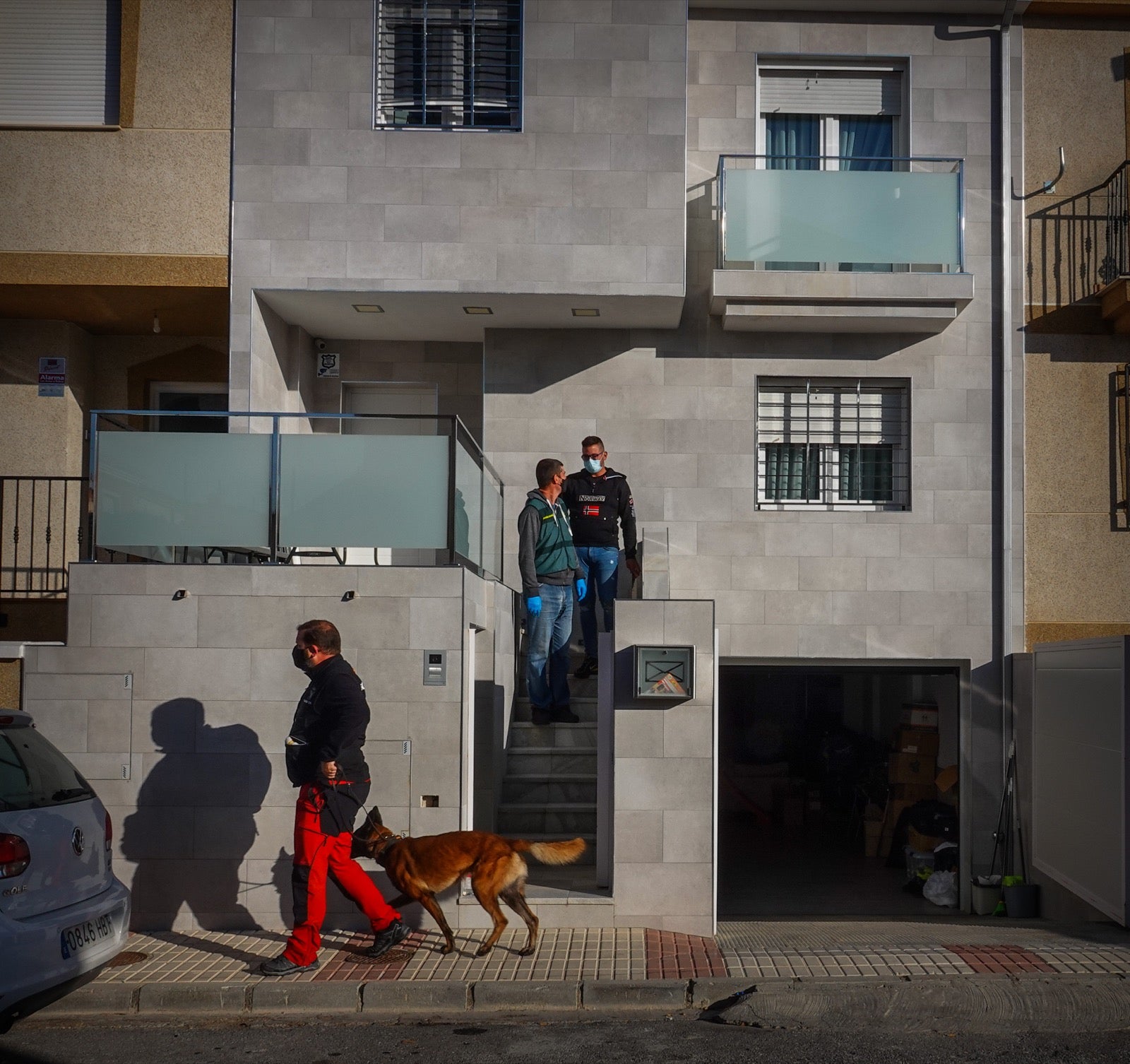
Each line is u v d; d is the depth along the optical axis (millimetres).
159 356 11883
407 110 10180
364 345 11656
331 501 7977
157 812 7812
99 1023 6246
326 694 6781
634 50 10086
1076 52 11117
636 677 7805
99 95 10234
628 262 10000
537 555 9898
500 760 9398
